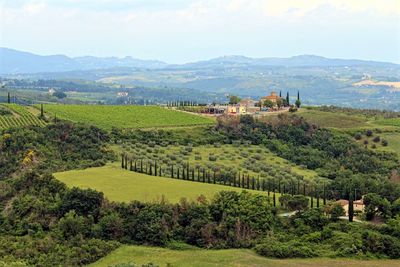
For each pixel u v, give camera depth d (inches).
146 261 6545.3
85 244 6855.3
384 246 6988.2
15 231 7322.8
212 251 7022.6
